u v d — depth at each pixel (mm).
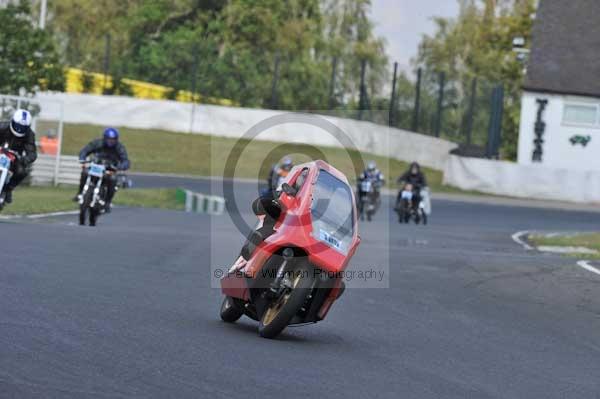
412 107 136625
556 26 131250
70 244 38219
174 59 142000
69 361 18125
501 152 163125
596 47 128750
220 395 16750
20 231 41188
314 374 19391
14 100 83312
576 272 44469
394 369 20938
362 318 28438
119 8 192750
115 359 18703
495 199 110062
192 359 19500
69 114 131625
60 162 86625
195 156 122750
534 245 63125
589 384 21266
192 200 78250
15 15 96812
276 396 17125
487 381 20562
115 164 48812
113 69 144375
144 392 16422
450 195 111312
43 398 15461
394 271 40469
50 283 27500
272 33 182250
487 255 51562
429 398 18297
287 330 25000
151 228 52562
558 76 124188
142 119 133250
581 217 93875
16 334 19984
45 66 95125
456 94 138750
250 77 140625
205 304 27719
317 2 196250
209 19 181750
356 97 144750
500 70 179000
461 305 32781
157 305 26297
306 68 144000
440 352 23734
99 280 29453
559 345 26438
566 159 123375
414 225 76438
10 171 39781
